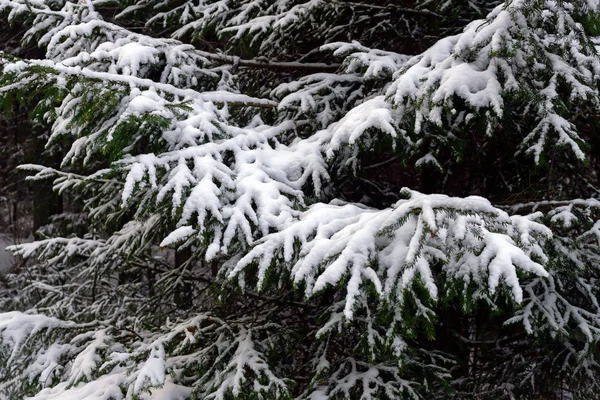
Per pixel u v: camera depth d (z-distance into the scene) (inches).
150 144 119.7
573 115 139.1
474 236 91.0
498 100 108.1
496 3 178.7
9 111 109.0
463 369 170.7
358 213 109.5
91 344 135.1
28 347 140.9
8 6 136.1
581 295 157.0
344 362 134.6
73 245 201.8
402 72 130.2
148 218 166.9
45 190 375.2
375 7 180.7
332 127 138.9
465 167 178.2
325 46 144.8
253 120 150.0
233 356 129.0
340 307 129.6
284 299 165.9
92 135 114.1
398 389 122.7
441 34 184.9
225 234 101.7
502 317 158.7
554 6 109.3
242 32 171.2
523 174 161.5
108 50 131.8
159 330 147.5
